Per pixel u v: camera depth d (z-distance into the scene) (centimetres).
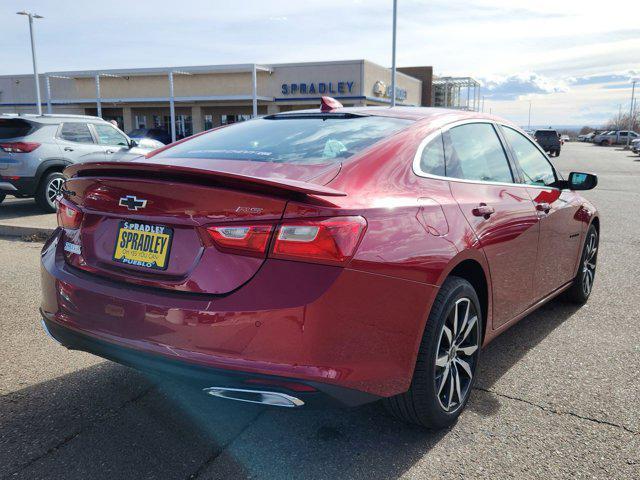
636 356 363
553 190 387
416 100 4553
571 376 332
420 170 271
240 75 3356
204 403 297
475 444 258
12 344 371
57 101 3478
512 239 313
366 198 229
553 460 246
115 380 322
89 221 251
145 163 221
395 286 224
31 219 869
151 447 254
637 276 572
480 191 302
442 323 251
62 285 250
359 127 291
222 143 299
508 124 380
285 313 203
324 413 288
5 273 546
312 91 3288
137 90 3541
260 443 258
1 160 898
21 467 237
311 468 239
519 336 399
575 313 452
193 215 216
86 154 989
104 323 234
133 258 234
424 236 242
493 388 316
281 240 204
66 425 271
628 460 246
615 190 1508
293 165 248
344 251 207
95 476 231
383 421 280
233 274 209
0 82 3853
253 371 204
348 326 211
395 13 2406
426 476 234
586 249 458
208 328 208
